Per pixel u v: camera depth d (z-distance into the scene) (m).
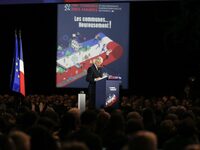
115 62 22.44
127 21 22.45
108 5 22.50
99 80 14.29
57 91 24.38
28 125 7.46
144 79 24.03
